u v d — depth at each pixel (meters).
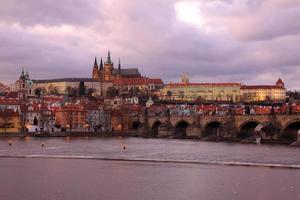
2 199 132.62
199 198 134.00
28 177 168.25
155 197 135.50
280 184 153.75
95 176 170.50
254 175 172.00
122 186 151.12
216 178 165.62
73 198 134.25
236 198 134.25
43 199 132.88
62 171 182.88
